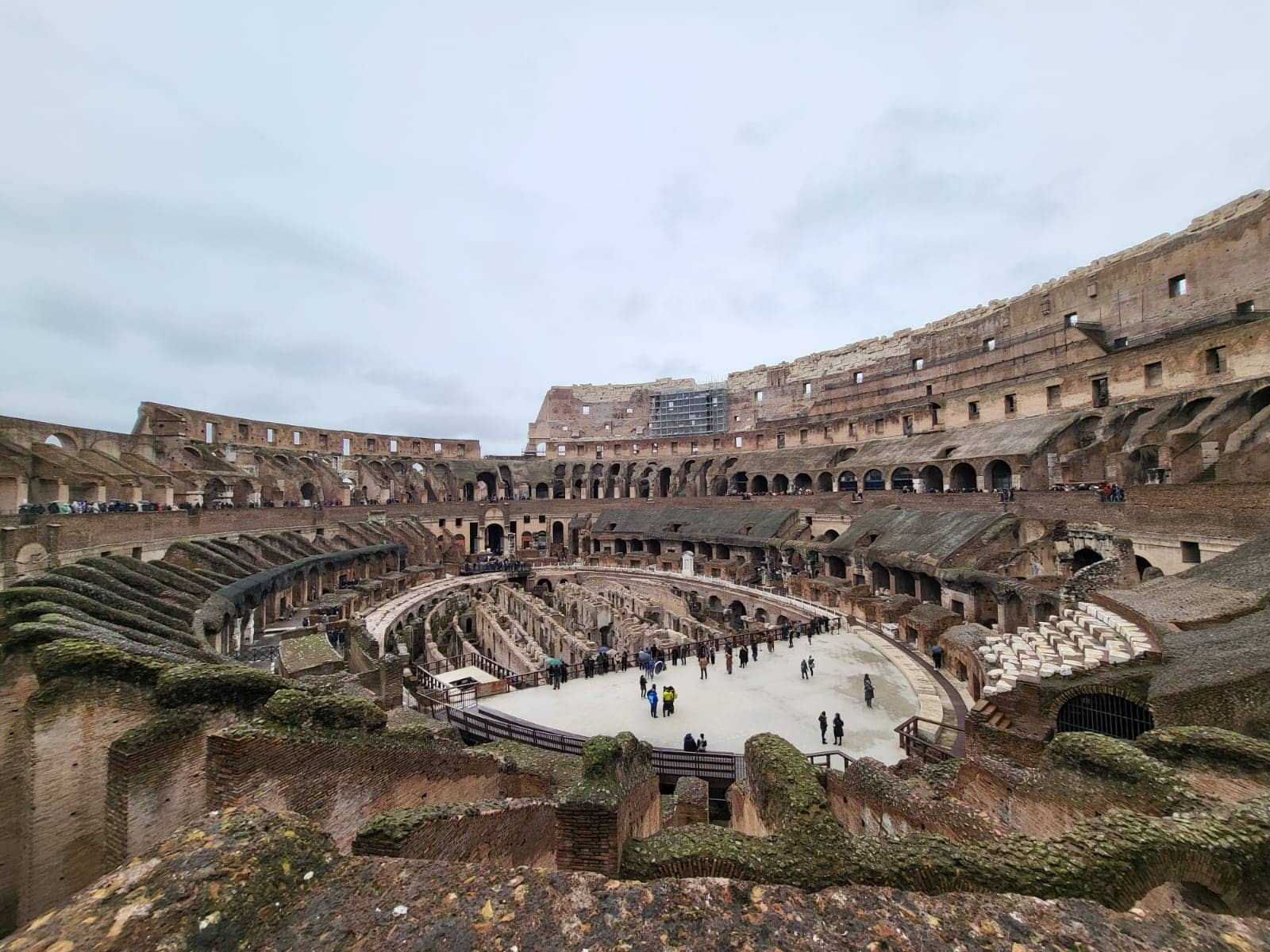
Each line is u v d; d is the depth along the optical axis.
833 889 5.46
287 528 55.75
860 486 62.47
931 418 62.94
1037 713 18.16
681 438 91.62
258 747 10.40
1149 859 7.21
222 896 4.75
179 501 51.66
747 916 5.03
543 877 5.35
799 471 71.19
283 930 4.69
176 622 22.72
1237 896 7.18
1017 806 11.84
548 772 17.81
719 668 32.97
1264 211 43.41
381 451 87.75
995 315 65.12
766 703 27.38
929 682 28.89
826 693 28.55
